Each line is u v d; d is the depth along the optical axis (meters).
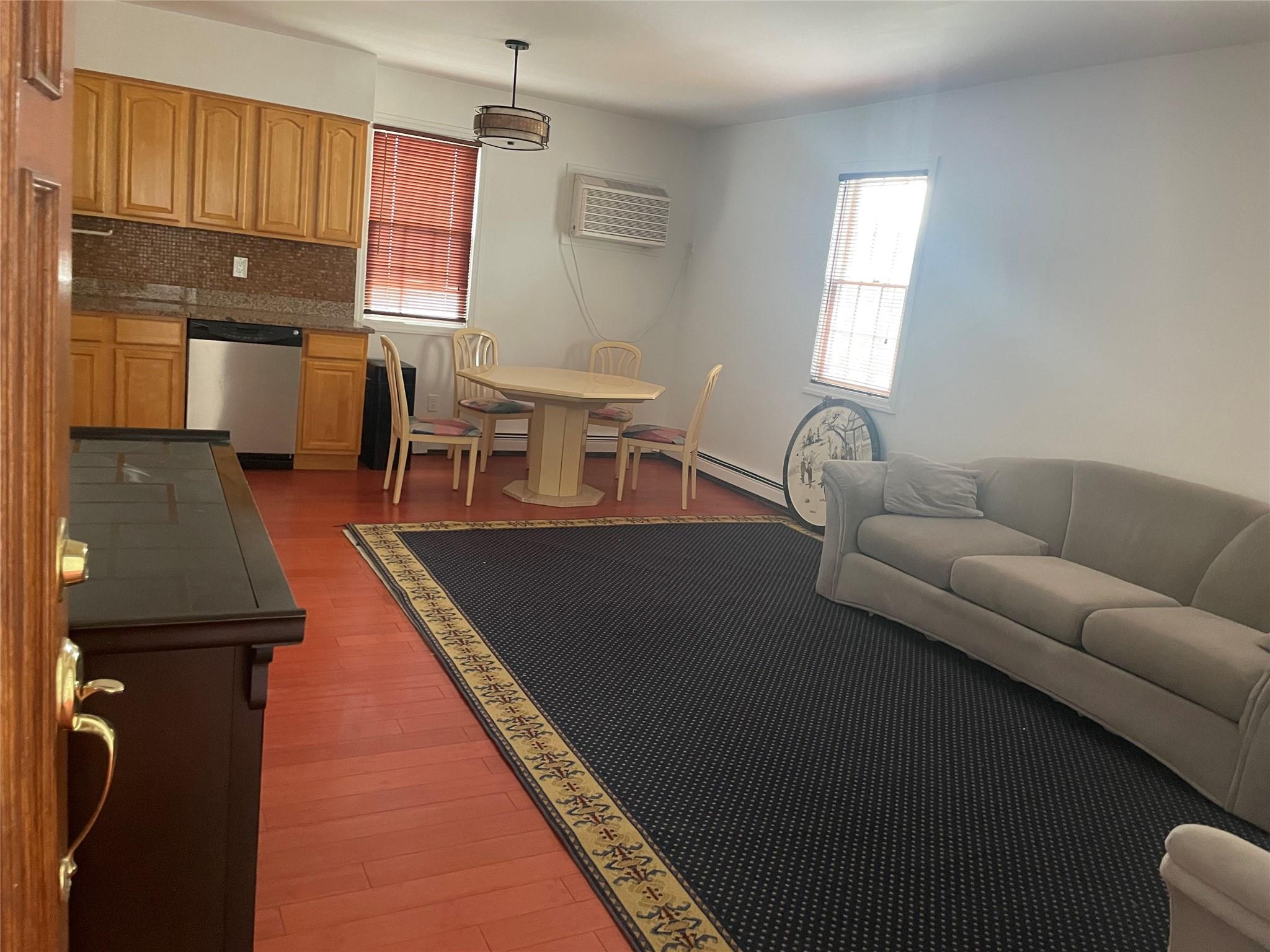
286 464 5.78
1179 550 3.61
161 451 2.24
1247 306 3.66
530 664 3.38
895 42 4.16
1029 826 2.63
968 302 4.88
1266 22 3.38
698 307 7.24
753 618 4.11
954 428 4.96
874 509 4.38
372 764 2.63
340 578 4.07
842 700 3.35
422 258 6.56
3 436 0.64
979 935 2.15
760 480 6.44
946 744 3.09
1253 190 3.64
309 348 5.65
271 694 2.98
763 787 2.70
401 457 5.29
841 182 5.79
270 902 2.02
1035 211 4.52
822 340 5.95
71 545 0.85
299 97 5.55
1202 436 3.81
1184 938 1.52
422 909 2.05
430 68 5.96
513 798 2.53
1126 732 3.12
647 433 5.98
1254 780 2.72
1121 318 4.12
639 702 3.17
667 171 7.19
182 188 5.43
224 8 4.96
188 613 1.29
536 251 6.86
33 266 0.69
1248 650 2.93
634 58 5.02
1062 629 3.34
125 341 5.20
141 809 1.36
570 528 5.21
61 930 0.95
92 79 5.14
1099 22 3.60
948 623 3.83
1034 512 4.22
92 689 0.95
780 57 4.65
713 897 2.19
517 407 6.22
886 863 2.39
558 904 2.12
